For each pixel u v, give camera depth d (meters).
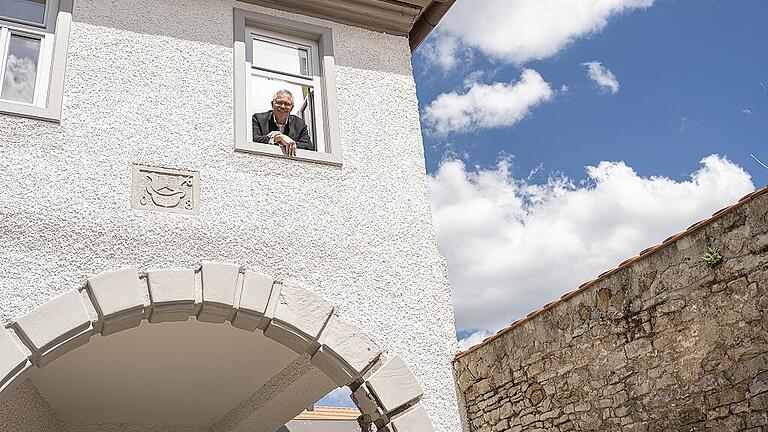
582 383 6.28
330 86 6.42
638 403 5.73
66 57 5.52
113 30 5.81
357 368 5.40
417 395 5.44
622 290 6.01
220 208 5.52
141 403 8.24
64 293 4.82
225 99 5.96
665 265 5.64
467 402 7.76
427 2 7.00
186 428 9.17
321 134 6.34
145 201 5.31
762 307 4.87
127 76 5.68
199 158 5.63
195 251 5.31
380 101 6.58
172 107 5.72
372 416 5.48
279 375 7.58
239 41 6.21
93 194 5.17
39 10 5.81
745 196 5.03
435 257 6.12
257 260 5.47
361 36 6.83
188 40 6.07
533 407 6.82
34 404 7.30
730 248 5.14
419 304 5.88
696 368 5.30
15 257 4.80
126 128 5.49
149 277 5.05
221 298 5.18
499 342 7.35
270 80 6.46
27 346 4.64
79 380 7.34
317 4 6.70
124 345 6.71
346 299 5.64
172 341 6.75
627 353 5.89
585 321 6.34
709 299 5.26
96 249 5.04
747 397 4.91
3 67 5.54
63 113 5.34
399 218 6.14
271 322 5.32
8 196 4.93
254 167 5.78
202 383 7.83
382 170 6.27
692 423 5.29
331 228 5.83
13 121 5.16
